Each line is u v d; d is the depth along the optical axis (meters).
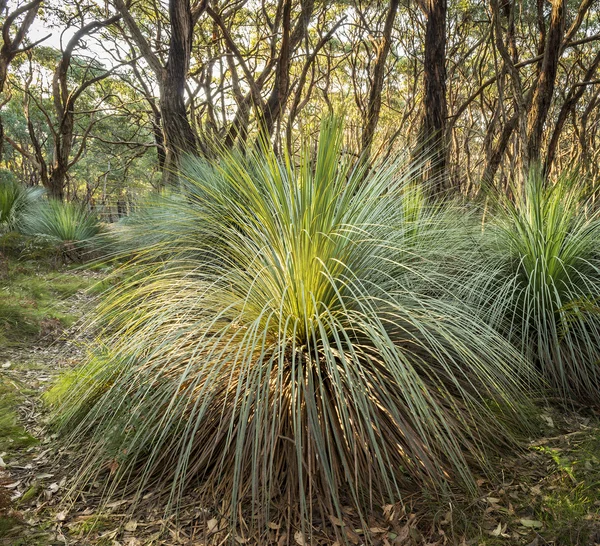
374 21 13.21
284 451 2.33
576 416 2.99
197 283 2.92
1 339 4.34
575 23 7.86
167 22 15.54
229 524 2.10
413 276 3.12
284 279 2.62
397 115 15.80
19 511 2.21
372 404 2.30
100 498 2.32
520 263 3.47
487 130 10.73
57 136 13.88
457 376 2.85
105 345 3.09
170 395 2.56
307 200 2.54
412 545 1.97
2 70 10.44
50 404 3.22
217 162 5.09
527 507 2.16
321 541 2.00
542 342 3.40
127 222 6.00
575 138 12.27
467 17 12.48
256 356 2.58
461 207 4.69
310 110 14.41
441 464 2.36
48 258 7.39
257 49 14.48
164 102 8.83
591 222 3.78
